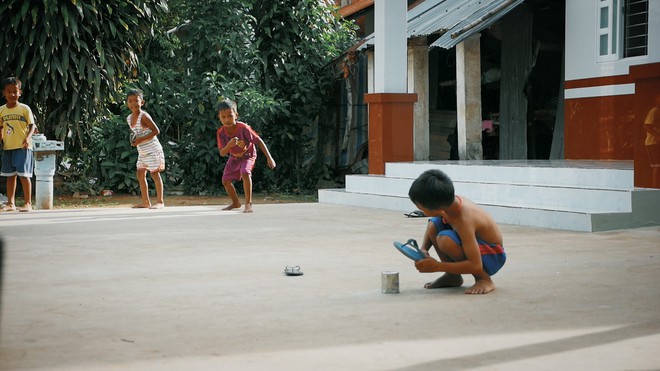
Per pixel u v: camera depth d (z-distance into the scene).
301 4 15.32
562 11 12.65
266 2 15.49
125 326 3.52
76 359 2.97
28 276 4.88
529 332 3.31
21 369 2.83
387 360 2.90
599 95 10.57
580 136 10.94
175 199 13.57
